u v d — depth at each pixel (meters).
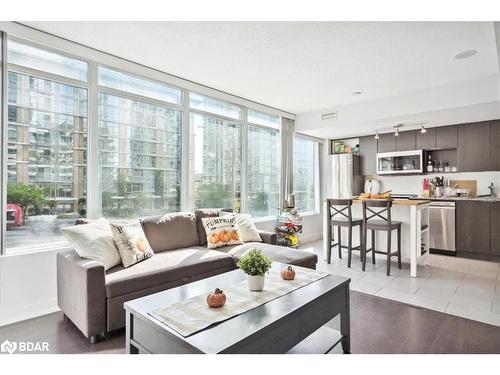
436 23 2.64
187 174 4.19
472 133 5.12
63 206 3.07
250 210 5.22
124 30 2.82
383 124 5.32
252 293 1.92
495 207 4.65
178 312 1.65
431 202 5.22
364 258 4.10
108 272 2.53
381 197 4.41
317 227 6.74
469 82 4.05
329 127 5.59
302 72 3.80
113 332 2.44
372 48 3.12
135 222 3.15
